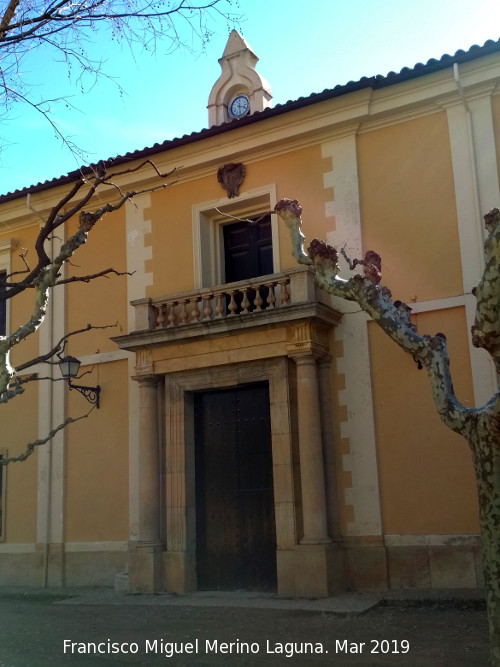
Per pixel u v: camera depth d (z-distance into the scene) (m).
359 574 11.22
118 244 14.57
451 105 11.84
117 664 7.38
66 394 14.61
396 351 11.62
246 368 12.16
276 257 12.83
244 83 16.53
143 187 14.46
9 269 15.89
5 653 8.01
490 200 11.31
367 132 12.51
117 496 13.66
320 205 12.62
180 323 12.79
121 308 14.28
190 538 12.35
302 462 11.26
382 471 11.42
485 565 5.04
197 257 13.59
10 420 15.23
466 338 11.15
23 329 5.56
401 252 11.86
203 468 12.80
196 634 8.65
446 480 10.96
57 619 10.21
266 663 7.11
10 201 15.59
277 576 11.27
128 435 13.73
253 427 12.52
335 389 11.95
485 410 5.09
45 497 14.41
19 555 14.52
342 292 6.30
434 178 11.83
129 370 13.95
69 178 14.54
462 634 8.00
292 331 11.60
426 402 11.30
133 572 12.24
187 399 12.80
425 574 10.84
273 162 13.19
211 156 13.59
